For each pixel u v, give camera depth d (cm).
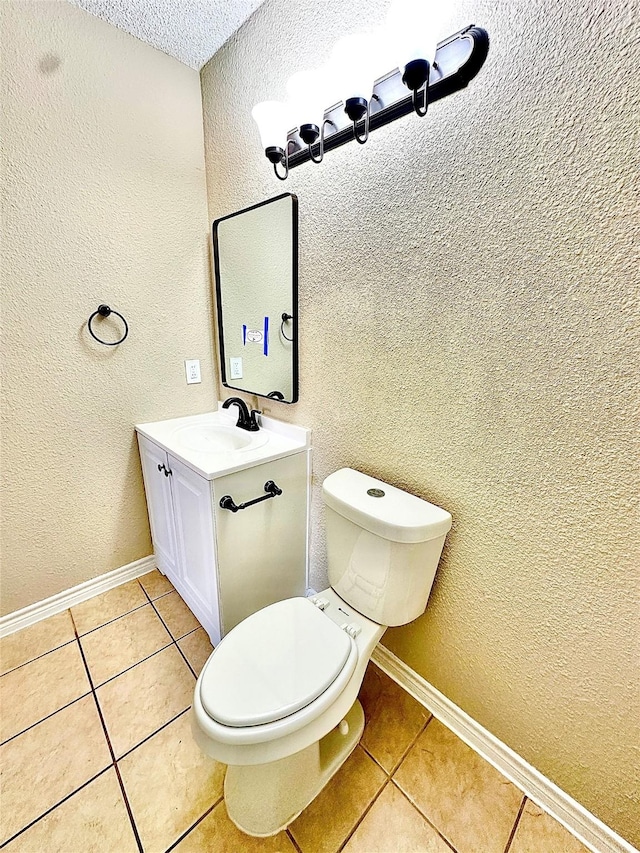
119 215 150
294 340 145
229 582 140
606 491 80
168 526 166
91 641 152
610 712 88
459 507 108
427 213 98
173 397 182
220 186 163
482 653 111
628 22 63
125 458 174
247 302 163
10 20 117
